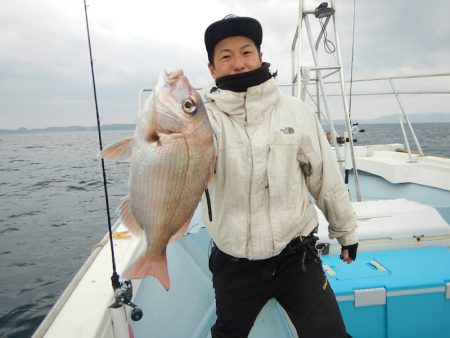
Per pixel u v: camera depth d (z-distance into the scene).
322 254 2.41
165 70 1.46
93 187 18.91
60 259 8.30
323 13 3.70
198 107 1.43
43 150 61.56
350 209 1.79
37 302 6.12
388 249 2.47
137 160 1.38
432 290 1.93
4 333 5.18
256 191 1.61
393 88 5.07
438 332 1.94
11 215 13.12
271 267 1.66
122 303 1.60
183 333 2.23
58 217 12.59
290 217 1.63
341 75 3.78
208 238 3.40
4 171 28.53
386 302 1.93
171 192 1.42
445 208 3.94
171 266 2.99
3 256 8.61
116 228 3.03
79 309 1.75
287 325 2.22
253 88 1.56
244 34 1.62
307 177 1.78
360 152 6.22
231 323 1.73
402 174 4.85
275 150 1.60
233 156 1.59
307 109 1.77
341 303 1.92
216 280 1.80
